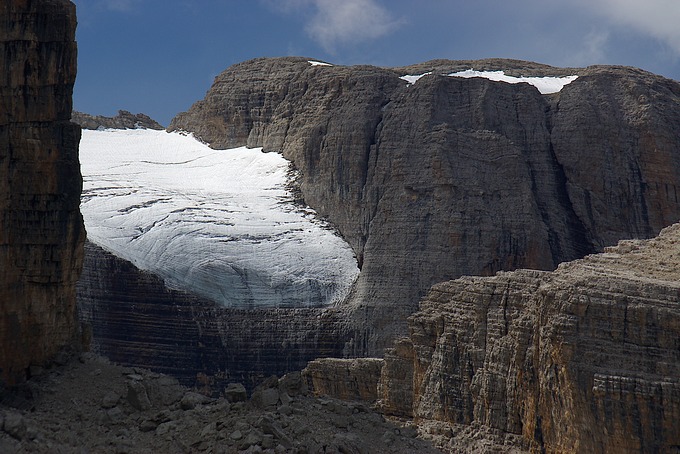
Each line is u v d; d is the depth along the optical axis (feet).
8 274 178.40
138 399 169.99
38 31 180.24
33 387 173.37
